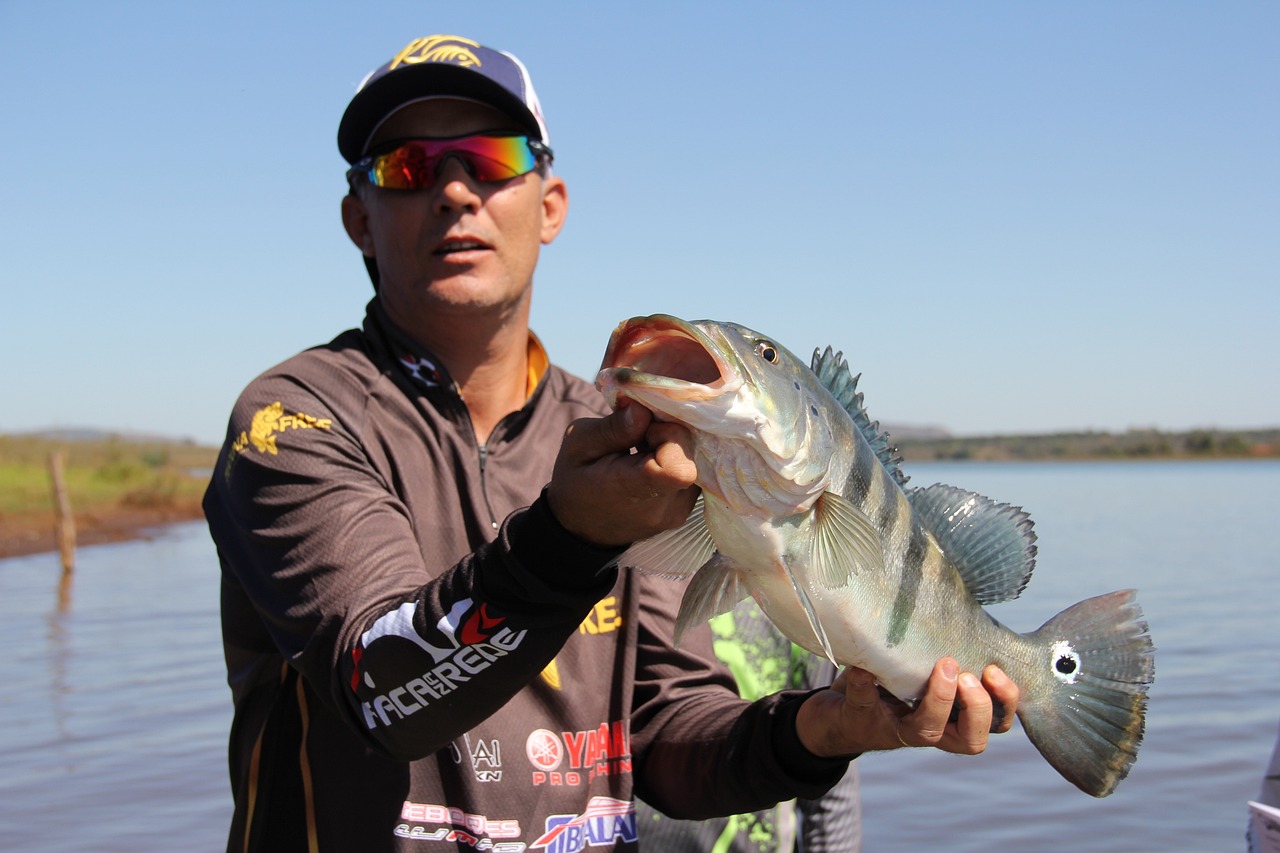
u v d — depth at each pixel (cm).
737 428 197
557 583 180
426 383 253
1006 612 1658
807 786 241
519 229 272
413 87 268
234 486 229
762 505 211
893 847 700
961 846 704
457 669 187
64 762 871
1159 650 1334
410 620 189
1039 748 255
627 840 247
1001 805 791
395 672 190
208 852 683
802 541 216
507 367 276
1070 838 715
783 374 214
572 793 240
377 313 270
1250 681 1150
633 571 257
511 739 236
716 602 228
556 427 275
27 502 3391
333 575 209
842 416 231
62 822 737
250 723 241
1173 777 836
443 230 261
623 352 192
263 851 232
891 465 264
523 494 257
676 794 259
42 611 1644
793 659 354
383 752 202
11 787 809
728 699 265
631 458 172
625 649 255
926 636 235
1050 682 254
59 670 1203
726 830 329
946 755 930
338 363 247
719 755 248
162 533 3228
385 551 213
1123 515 4066
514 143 270
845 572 220
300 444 225
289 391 235
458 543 245
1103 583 1994
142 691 1103
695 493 188
